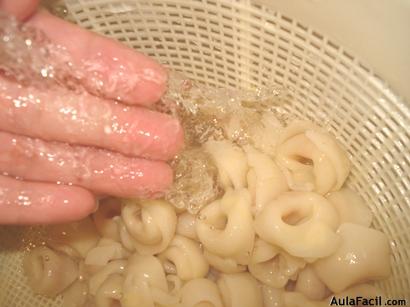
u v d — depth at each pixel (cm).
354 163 14
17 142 12
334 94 13
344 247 14
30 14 11
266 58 14
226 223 15
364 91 13
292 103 15
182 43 15
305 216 14
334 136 14
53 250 16
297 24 13
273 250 14
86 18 14
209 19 14
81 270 16
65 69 12
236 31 14
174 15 14
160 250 15
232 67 15
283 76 14
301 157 15
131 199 14
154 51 15
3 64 11
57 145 12
